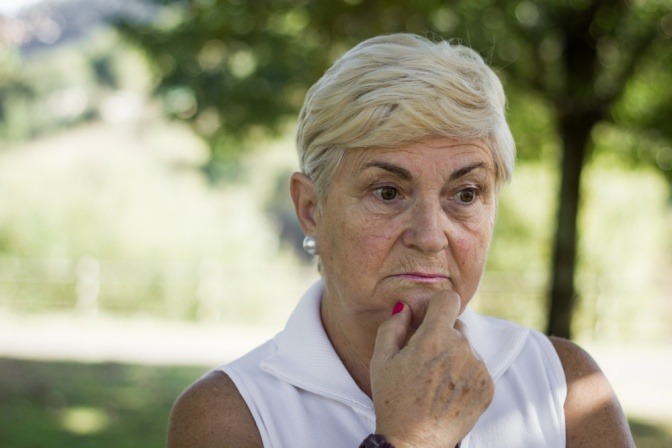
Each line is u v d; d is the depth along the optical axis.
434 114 1.31
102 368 9.82
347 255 1.38
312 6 6.28
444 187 1.37
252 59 7.49
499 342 1.58
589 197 10.82
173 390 8.77
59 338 12.30
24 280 15.65
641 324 14.33
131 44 7.63
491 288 14.59
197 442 1.40
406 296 1.37
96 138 37.78
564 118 6.84
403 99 1.32
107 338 12.48
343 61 1.39
